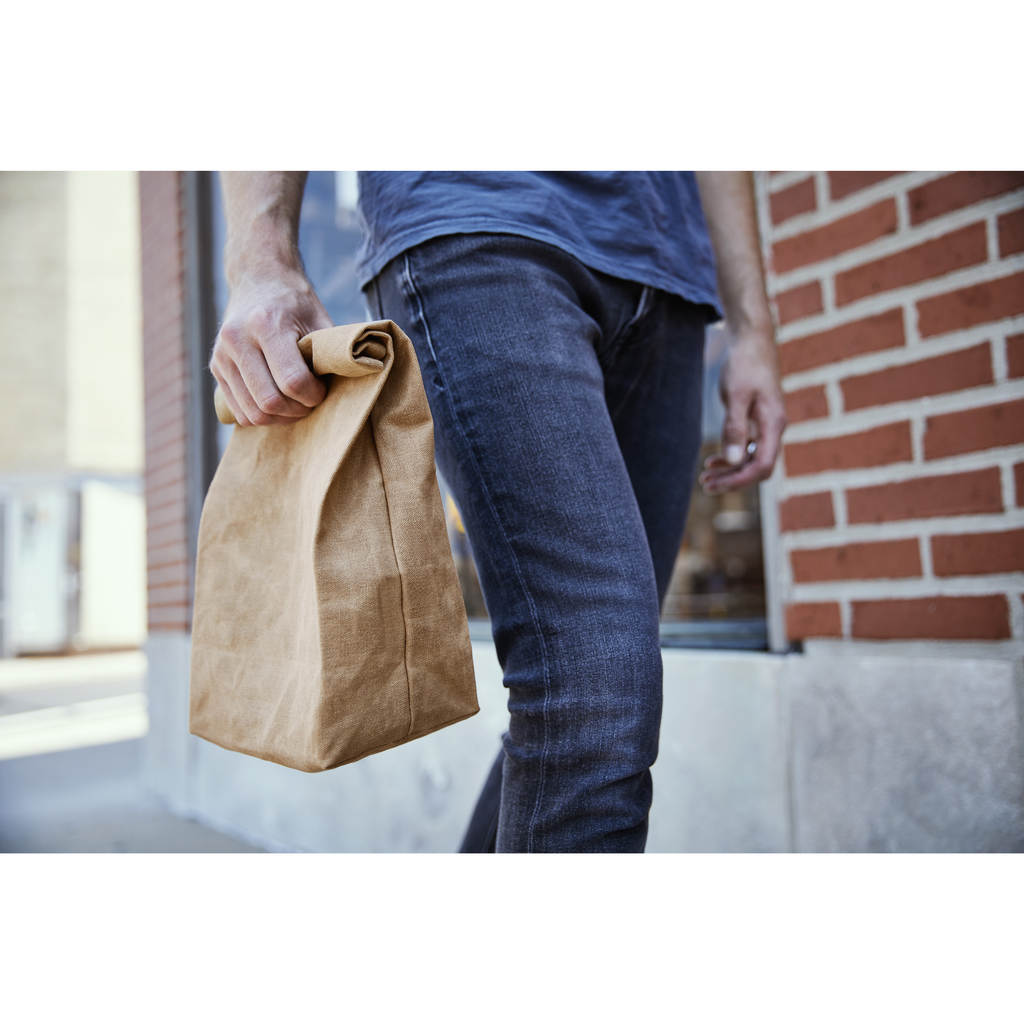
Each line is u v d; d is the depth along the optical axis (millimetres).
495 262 812
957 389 1314
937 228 1341
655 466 1030
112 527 13211
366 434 734
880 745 1374
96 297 13172
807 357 1525
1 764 4180
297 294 769
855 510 1447
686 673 1671
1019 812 1219
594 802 738
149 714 3570
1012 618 1248
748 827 1558
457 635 730
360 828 2418
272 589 791
